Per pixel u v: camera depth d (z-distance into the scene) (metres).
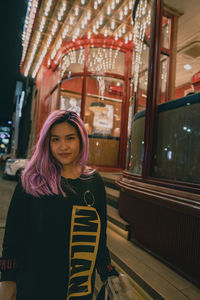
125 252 2.40
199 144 2.06
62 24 6.86
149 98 2.75
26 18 6.98
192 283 1.82
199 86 5.16
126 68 7.63
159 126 2.66
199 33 4.12
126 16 6.00
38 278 0.76
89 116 7.93
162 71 3.34
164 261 2.16
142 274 1.94
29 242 0.79
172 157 2.39
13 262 0.76
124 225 2.83
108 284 0.89
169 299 1.60
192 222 1.89
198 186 1.94
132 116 3.65
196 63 5.31
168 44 3.54
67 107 8.30
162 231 2.24
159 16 2.84
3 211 4.57
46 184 0.81
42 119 10.47
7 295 0.71
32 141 12.07
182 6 3.43
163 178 2.49
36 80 12.61
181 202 1.95
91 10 5.93
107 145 7.87
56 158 0.87
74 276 0.81
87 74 7.65
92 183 0.93
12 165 9.00
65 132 0.86
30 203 0.81
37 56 9.77
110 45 7.40
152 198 2.33
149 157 2.69
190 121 2.18
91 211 0.86
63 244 0.78
